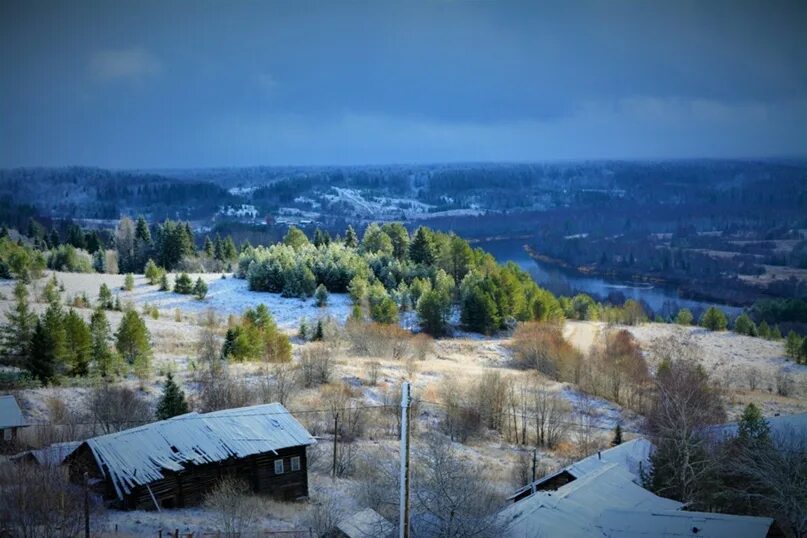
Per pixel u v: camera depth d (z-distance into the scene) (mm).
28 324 77875
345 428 63812
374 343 96500
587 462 47625
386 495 40344
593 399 84750
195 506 42250
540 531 33688
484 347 108125
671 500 39844
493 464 58438
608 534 33219
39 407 61688
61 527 32500
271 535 36531
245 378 73750
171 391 56344
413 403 71750
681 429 45375
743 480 44500
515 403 76625
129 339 78312
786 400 88188
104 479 40906
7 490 35156
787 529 40688
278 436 45781
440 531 33406
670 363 83625
